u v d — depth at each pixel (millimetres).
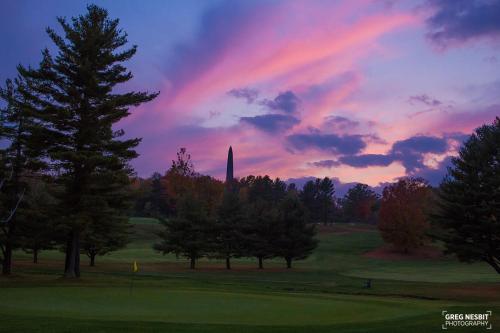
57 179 35656
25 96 34969
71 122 35094
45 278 35531
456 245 39219
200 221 59812
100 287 25625
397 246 84750
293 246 60750
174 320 14844
